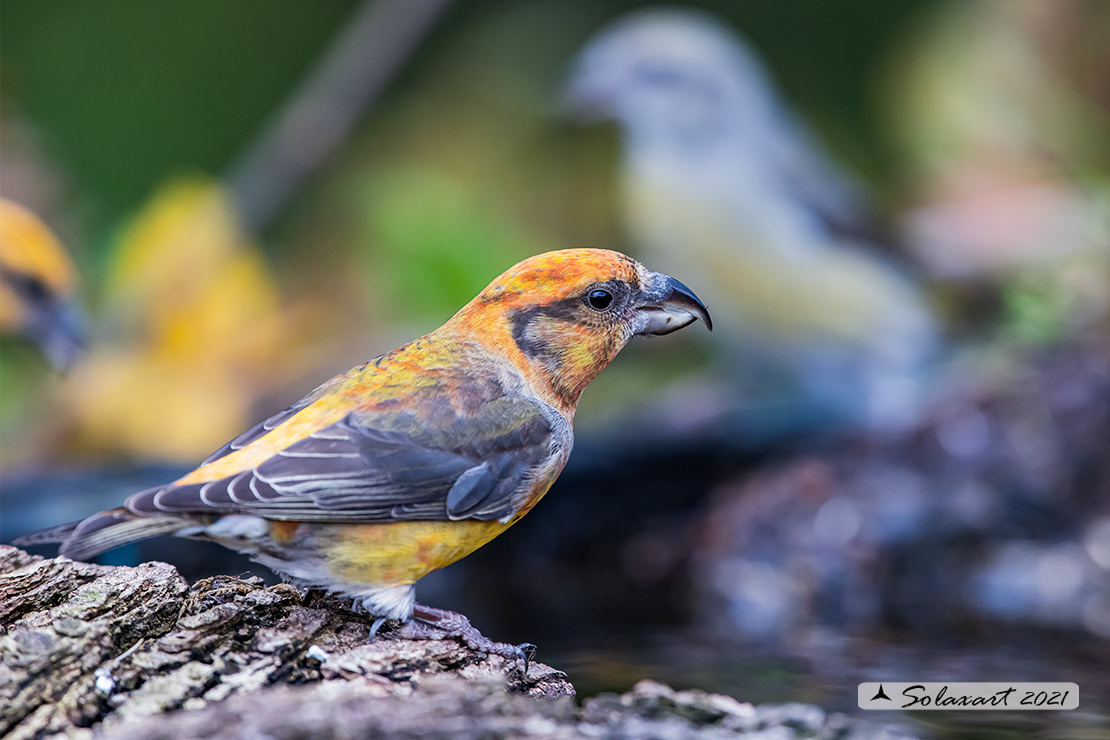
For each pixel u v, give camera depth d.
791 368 14.41
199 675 5.27
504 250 16.00
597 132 18.91
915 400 13.13
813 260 13.98
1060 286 13.58
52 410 13.66
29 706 4.98
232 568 10.28
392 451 5.90
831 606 10.88
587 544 11.91
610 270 6.60
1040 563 10.99
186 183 15.65
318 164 16.08
